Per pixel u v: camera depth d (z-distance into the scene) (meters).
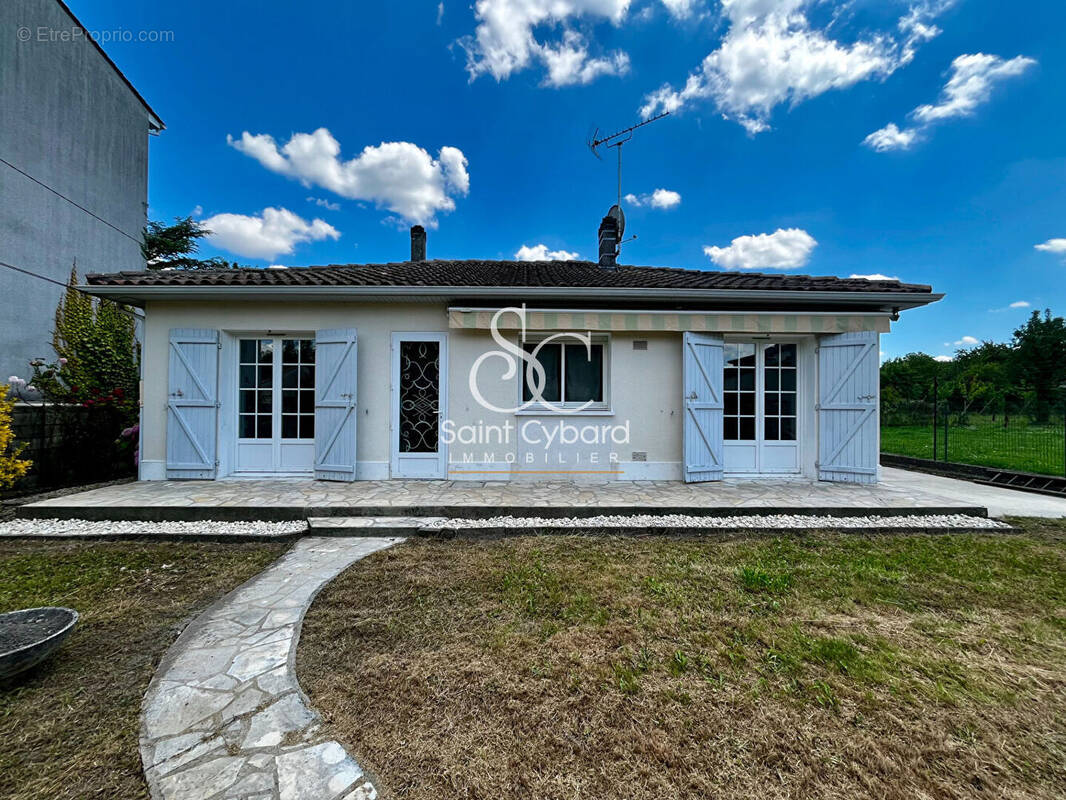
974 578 5.14
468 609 4.41
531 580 5.07
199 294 8.97
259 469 9.72
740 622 4.12
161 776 2.41
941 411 15.27
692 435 9.36
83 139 14.49
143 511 7.17
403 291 8.93
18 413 9.18
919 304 9.55
